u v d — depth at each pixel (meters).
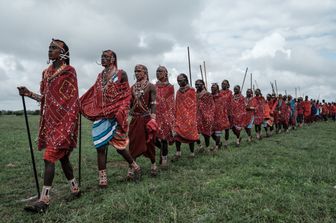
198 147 13.78
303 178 7.73
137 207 5.66
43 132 6.27
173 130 9.76
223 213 5.43
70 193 6.90
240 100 14.83
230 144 14.93
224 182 7.32
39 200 5.90
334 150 12.47
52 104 6.11
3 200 6.74
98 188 7.23
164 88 9.64
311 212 5.48
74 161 10.63
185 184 7.23
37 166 9.96
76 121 6.26
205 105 12.21
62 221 5.47
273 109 20.48
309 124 31.03
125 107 7.18
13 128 23.09
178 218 5.33
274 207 5.70
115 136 7.35
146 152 8.26
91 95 7.36
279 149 12.38
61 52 6.26
